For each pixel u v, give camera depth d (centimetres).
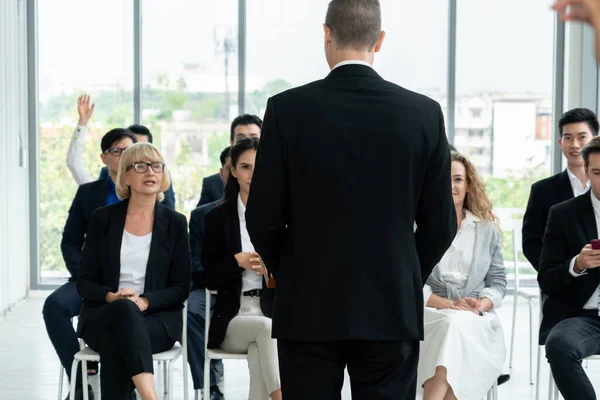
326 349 224
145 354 350
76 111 812
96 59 812
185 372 380
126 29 811
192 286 458
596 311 365
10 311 735
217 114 816
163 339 373
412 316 222
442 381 352
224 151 494
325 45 236
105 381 354
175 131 816
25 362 551
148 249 389
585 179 443
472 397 356
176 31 812
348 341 227
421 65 812
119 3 808
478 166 818
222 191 536
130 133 468
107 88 813
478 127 815
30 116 808
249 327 363
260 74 815
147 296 373
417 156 222
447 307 381
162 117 816
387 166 219
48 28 809
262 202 224
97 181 466
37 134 810
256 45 814
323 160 218
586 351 347
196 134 817
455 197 396
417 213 232
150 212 395
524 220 445
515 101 812
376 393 224
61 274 818
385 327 218
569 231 374
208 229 391
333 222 219
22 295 784
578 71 795
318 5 811
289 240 227
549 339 348
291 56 814
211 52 813
